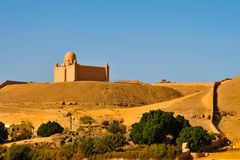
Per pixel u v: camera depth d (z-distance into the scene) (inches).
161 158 7721.5
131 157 7849.4
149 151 7834.6
